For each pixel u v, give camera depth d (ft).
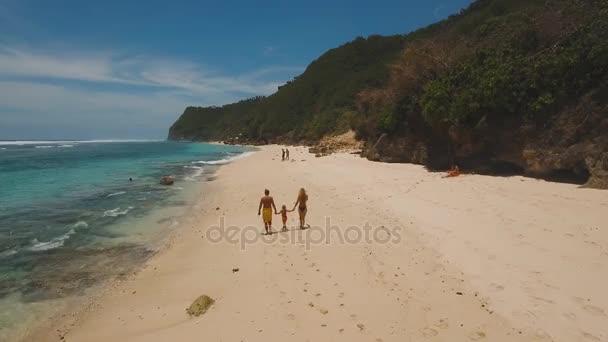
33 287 25.85
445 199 42.73
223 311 21.07
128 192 64.85
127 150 229.25
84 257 31.81
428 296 21.13
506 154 58.80
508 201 39.17
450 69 74.33
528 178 52.75
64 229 40.42
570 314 18.12
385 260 26.66
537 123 53.67
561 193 40.98
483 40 80.28
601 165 43.78
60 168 107.04
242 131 407.44
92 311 22.48
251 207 49.34
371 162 88.74
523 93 55.01
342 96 262.26
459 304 20.03
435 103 68.33
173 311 21.91
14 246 34.55
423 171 68.08
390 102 92.94
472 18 151.02
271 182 69.15
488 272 23.30
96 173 94.94
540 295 20.06
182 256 31.78
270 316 20.01
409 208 39.99
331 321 19.12
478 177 56.34
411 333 17.69
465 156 65.98
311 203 47.75
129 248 34.24
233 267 28.04
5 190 66.59
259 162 118.01
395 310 19.84
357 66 346.54
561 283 21.09
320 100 317.22
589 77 48.26
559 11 61.93
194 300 22.82
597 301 19.02
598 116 46.14
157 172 97.66
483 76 62.08
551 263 23.63
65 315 22.04
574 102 49.67
